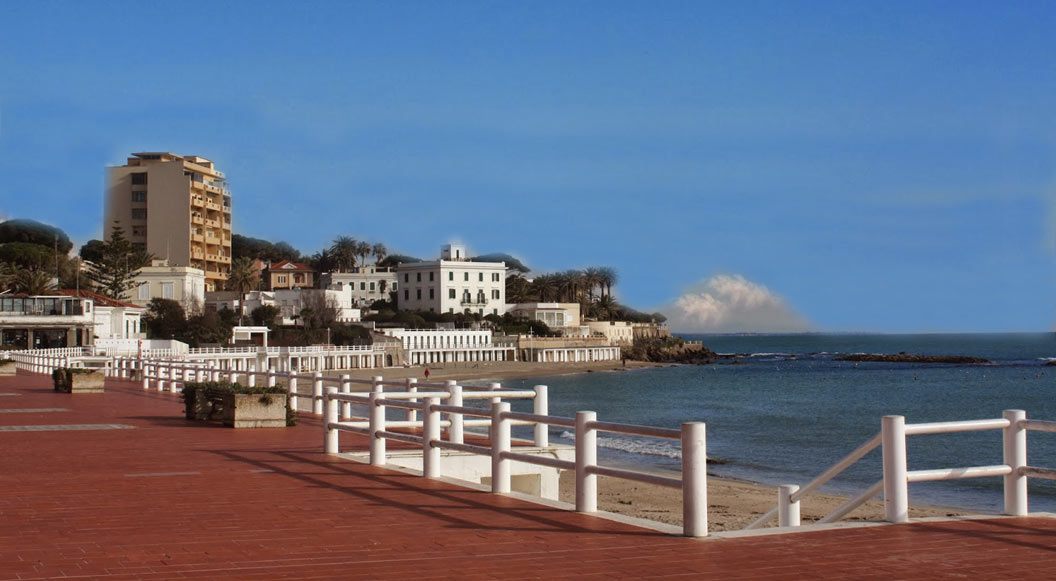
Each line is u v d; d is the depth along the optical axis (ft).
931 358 620.90
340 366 401.29
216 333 372.99
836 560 26.32
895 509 31.78
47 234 488.02
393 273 590.55
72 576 24.18
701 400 307.17
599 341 582.76
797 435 190.08
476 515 33.50
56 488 40.06
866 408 267.80
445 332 486.79
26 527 31.14
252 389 70.33
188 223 449.89
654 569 25.21
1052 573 24.89
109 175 454.40
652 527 31.12
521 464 55.01
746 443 174.19
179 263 448.65
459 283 554.87
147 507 35.27
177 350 305.94
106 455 52.42
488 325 534.78
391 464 49.80
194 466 47.55
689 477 29.53
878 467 136.56
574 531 30.53
